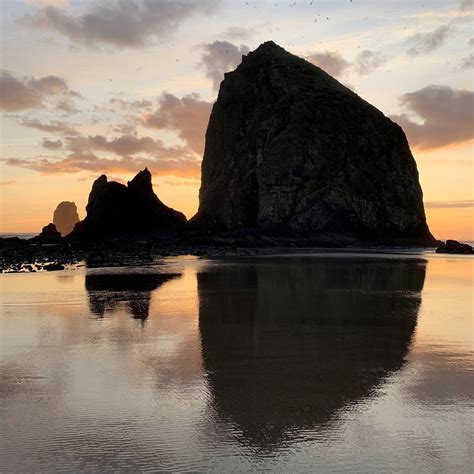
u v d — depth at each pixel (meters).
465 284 31.12
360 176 104.81
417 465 7.38
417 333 16.47
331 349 14.24
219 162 130.38
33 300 23.55
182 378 11.46
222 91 134.88
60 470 7.18
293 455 7.65
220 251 71.31
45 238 92.44
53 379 11.40
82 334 16.16
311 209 100.00
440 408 9.62
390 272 39.31
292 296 24.94
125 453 7.69
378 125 111.44
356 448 7.89
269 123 112.56
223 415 9.19
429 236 113.25
